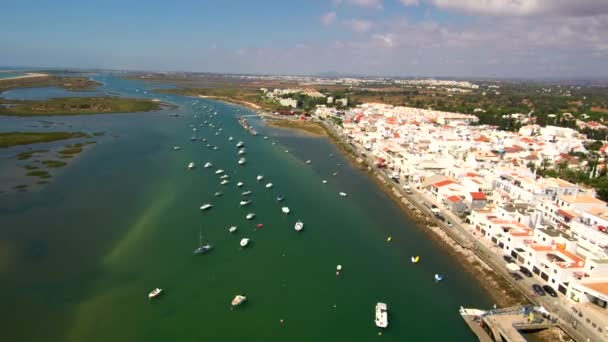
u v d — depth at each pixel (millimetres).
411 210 140500
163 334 75438
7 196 133625
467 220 128125
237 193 151000
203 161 193125
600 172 183625
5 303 80750
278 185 163500
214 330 77375
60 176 157125
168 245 108000
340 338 77125
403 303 88312
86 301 83188
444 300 89625
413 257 108000
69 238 107812
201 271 96938
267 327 79000
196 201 140500
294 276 97125
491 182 156750
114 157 190375
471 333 79938
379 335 78312
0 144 197500
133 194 143000
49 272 92062
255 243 112688
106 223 118250
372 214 137750
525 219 116625
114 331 75438
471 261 105000
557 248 97625
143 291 87750
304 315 83125
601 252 98125
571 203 125938
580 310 81125
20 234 108125
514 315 81750
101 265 96250
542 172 182875
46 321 76688
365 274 99125
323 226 126062
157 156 197625
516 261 102875
